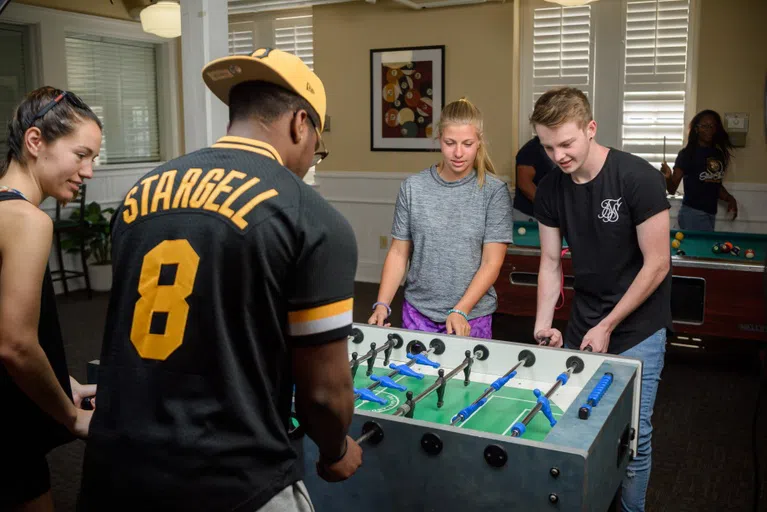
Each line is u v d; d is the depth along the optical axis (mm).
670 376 4305
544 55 5934
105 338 1193
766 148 5336
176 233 1117
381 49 6395
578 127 2053
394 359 2232
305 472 1616
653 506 2783
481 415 1799
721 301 4059
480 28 6043
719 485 2941
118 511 1139
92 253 6840
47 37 6191
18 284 1362
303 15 6863
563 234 2350
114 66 7000
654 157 5746
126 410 1132
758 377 4234
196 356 1096
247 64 1161
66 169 1536
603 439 1522
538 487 1387
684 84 5578
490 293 2609
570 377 1989
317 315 1105
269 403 1125
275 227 1087
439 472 1473
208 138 3596
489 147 6168
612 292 2252
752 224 5445
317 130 1269
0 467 1497
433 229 2543
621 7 5633
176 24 5133
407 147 6445
